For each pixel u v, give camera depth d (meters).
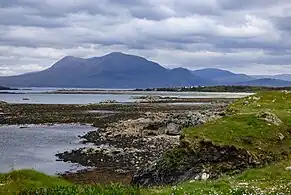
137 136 72.44
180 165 36.72
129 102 187.00
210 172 34.53
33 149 62.12
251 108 55.28
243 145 36.00
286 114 45.38
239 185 23.03
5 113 122.50
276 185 22.84
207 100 198.75
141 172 39.06
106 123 95.81
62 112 128.00
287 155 35.88
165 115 103.25
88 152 57.25
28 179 23.59
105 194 20.12
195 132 38.69
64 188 20.91
